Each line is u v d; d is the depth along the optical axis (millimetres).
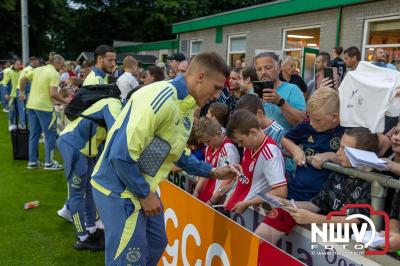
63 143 3389
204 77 1947
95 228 3602
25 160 6820
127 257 1979
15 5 24109
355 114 2174
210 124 2740
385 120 2172
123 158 1821
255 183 2312
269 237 2053
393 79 2070
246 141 2238
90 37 31781
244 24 12695
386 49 7891
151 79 4664
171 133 1926
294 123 2918
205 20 14680
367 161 1727
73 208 3496
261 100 2887
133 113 1843
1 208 4551
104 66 4227
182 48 16891
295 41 10578
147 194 1926
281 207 1868
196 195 2979
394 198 1810
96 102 3238
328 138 2350
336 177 2023
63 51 33656
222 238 1967
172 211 2555
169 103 1852
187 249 2361
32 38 26828
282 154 2414
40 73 5965
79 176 3420
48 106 6035
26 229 3994
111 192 1988
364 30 8383
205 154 3096
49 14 26719
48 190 5258
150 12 30312
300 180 2295
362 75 2193
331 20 9180
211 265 2086
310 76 6871
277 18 11094
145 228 2049
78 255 3477
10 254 3447
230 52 13719
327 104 2229
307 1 9664
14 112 9820
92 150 3387
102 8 31203
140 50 22250
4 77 12070
